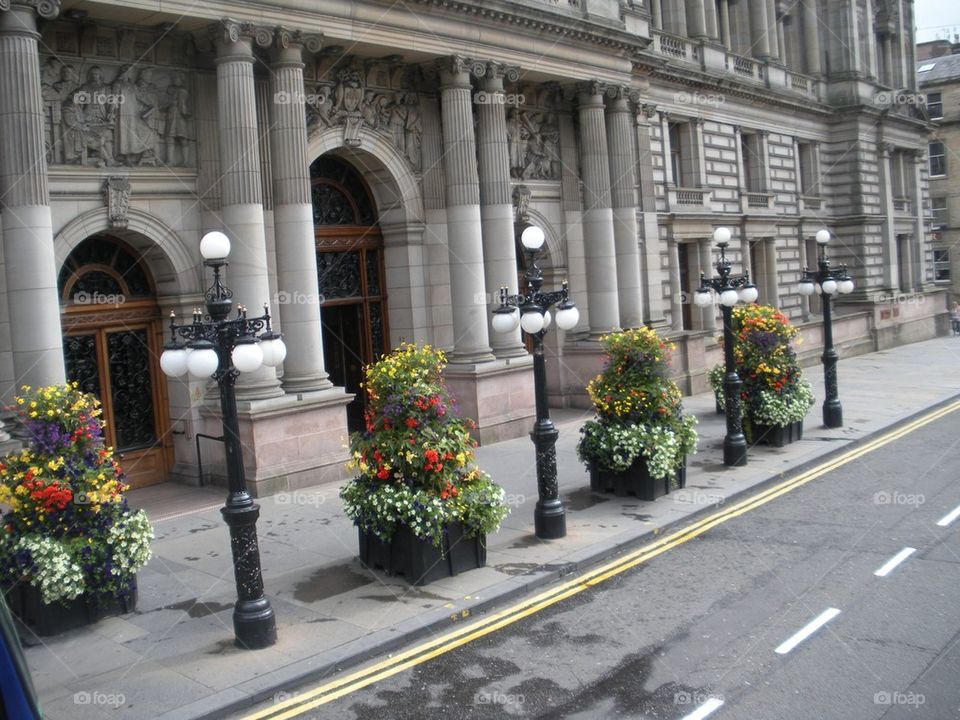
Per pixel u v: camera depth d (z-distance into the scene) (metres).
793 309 42.47
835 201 47.31
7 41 15.25
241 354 10.51
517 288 25.14
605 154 28.09
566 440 23.70
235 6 18.09
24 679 5.57
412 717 9.19
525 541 14.77
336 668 10.34
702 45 36.00
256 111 19.33
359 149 22.39
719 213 36.41
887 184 48.59
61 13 16.66
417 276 23.89
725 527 15.59
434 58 22.58
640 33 30.02
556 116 28.25
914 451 21.28
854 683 9.42
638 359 17.41
